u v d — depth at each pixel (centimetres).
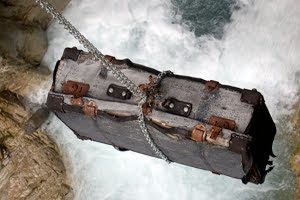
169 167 955
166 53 1028
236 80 965
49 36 1112
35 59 1076
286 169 866
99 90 693
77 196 981
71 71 718
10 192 956
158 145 716
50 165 984
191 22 1033
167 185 952
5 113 1000
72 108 697
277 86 928
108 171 993
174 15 1048
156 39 1044
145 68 705
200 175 933
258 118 647
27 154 983
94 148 1009
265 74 944
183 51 1019
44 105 1045
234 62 974
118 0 1087
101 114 680
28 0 1069
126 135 726
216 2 1027
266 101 925
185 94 668
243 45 977
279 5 957
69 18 1113
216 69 985
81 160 1008
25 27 1069
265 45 959
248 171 669
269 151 747
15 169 967
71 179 993
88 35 1090
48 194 959
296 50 930
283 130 890
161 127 652
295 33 936
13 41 1037
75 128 790
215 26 1014
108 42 1074
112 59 720
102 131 745
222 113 643
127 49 1057
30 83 1043
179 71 1007
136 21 1068
